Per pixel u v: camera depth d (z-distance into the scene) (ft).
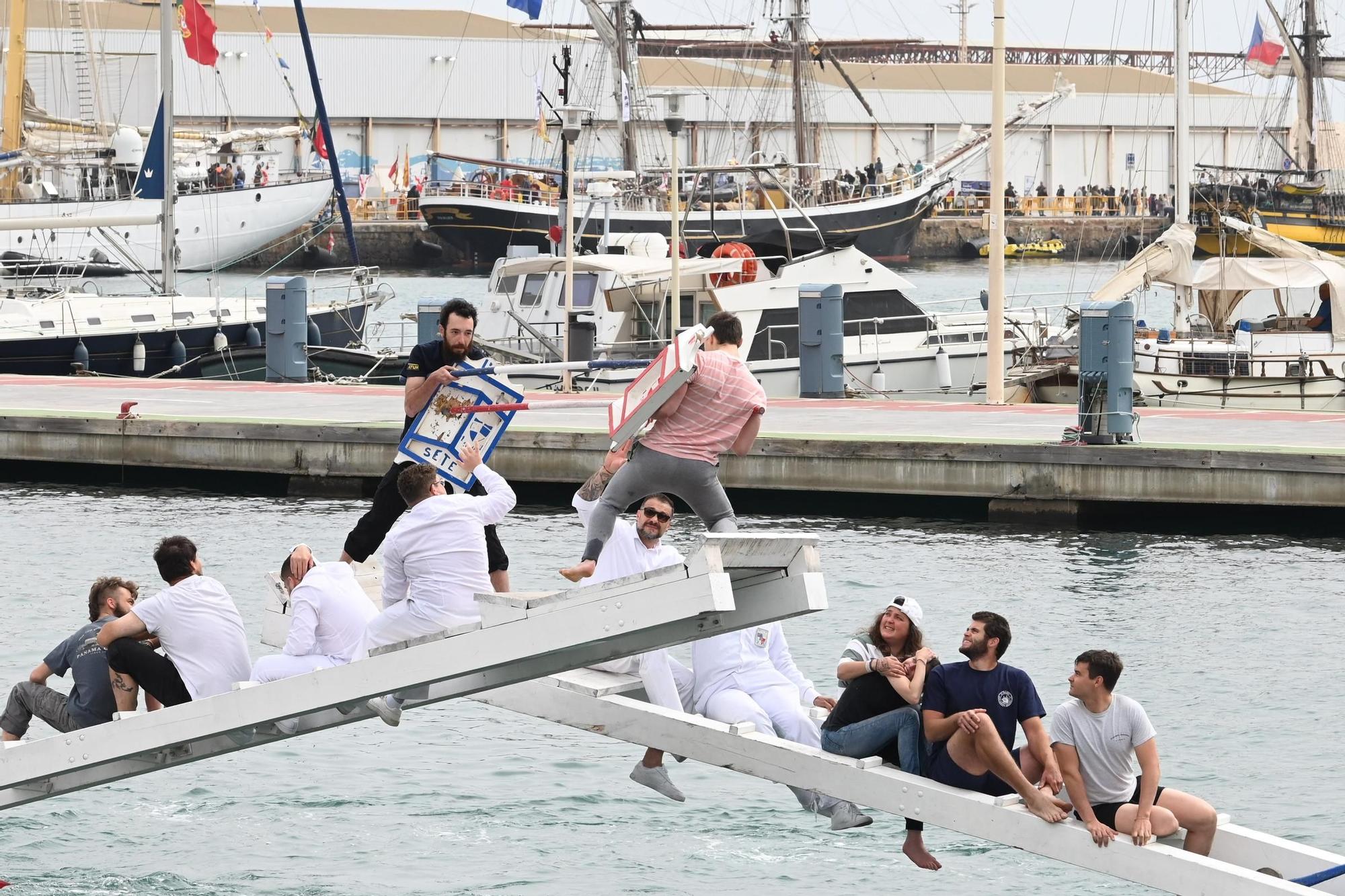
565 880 112.16
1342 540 219.20
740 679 110.93
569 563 203.92
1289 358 316.60
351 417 266.57
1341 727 139.74
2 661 158.40
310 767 134.41
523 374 316.81
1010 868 115.85
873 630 100.68
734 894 110.01
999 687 95.45
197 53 522.47
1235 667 157.38
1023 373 333.01
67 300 361.10
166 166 398.62
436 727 144.97
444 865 115.03
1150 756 93.66
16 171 649.20
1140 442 236.43
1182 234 361.51
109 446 260.62
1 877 112.57
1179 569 200.44
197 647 104.22
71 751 106.01
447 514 99.04
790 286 321.32
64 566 201.05
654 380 100.17
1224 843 95.25
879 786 98.68
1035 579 195.21
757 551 92.89
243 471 256.32
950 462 232.53
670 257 357.82
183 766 132.98
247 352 362.53
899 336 329.52
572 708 111.65
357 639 104.22
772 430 250.37
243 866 114.83
